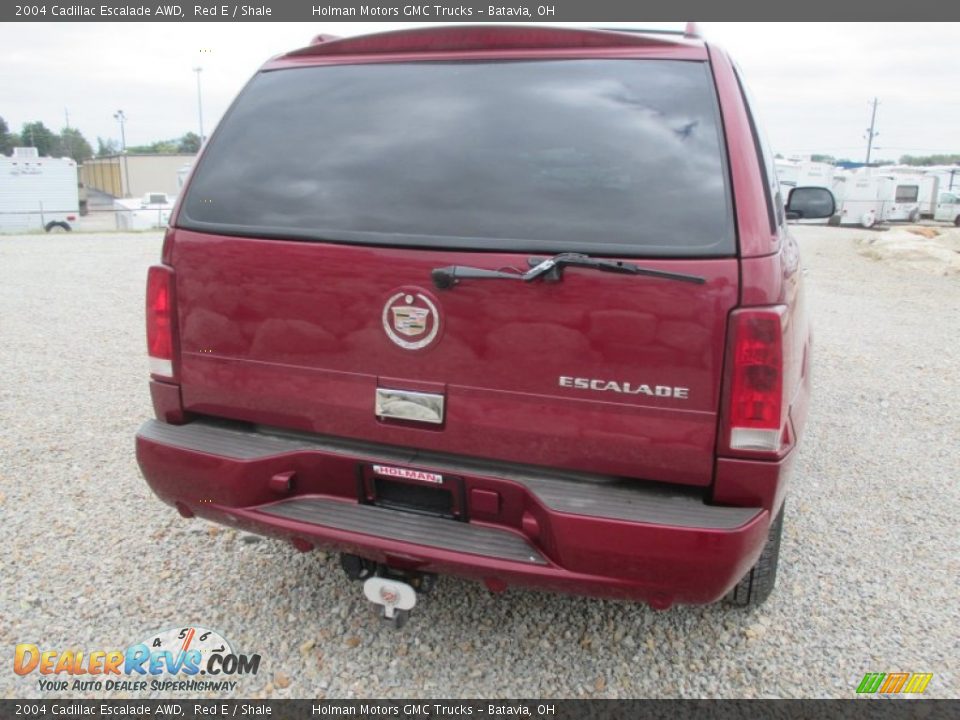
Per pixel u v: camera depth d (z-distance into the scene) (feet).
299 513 8.18
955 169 126.31
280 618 9.80
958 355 25.45
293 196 8.22
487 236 7.41
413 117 8.17
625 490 7.45
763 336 6.73
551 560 7.37
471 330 7.46
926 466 15.30
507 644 9.43
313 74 8.87
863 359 24.49
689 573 7.02
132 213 96.48
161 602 10.05
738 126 7.27
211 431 8.80
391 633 9.57
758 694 8.71
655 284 6.88
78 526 11.84
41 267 41.47
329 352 8.02
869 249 61.67
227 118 8.98
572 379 7.24
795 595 10.57
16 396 18.06
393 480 8.08
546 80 7.97
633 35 7.98
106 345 23.44
